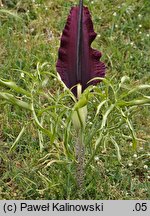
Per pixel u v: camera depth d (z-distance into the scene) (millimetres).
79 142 1794
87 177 1950
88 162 1860
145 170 2086
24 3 2734
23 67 2428
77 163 1835
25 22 2664
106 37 2641
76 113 1741
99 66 1766
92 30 1757
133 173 2082
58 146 1923
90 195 1952
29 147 2094
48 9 2723
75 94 1757
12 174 2008
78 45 1699
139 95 2354
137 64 2514
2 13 2660
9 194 1963
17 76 2385
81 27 1695
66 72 1751
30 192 1955
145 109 2299
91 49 1757
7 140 2137
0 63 2457
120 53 2533
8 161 2053
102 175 2020
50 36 2596
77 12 1746
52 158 2041
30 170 1992
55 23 2668
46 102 2266
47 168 2025
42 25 2648
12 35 2568
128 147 2133
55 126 1678
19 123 2189
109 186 1976
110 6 2779
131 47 2592
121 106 1696
